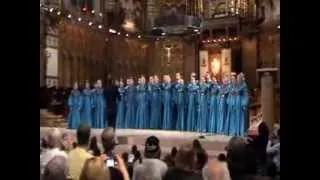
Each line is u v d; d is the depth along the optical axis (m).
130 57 19.77
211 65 19.08
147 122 14.98
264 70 13.52
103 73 18.56
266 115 12.66
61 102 14.88
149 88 15.06
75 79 16.69
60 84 15.70
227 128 13.48
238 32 17.98
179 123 14.59
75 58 16.81
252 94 14.43
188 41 19.70
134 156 7.55
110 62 18.91
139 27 20.03
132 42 19.89
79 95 14.62
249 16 17.36
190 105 14.45
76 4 17.00
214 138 12.22
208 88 14.17
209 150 10.95
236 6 18.20
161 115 14.92
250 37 17.22
